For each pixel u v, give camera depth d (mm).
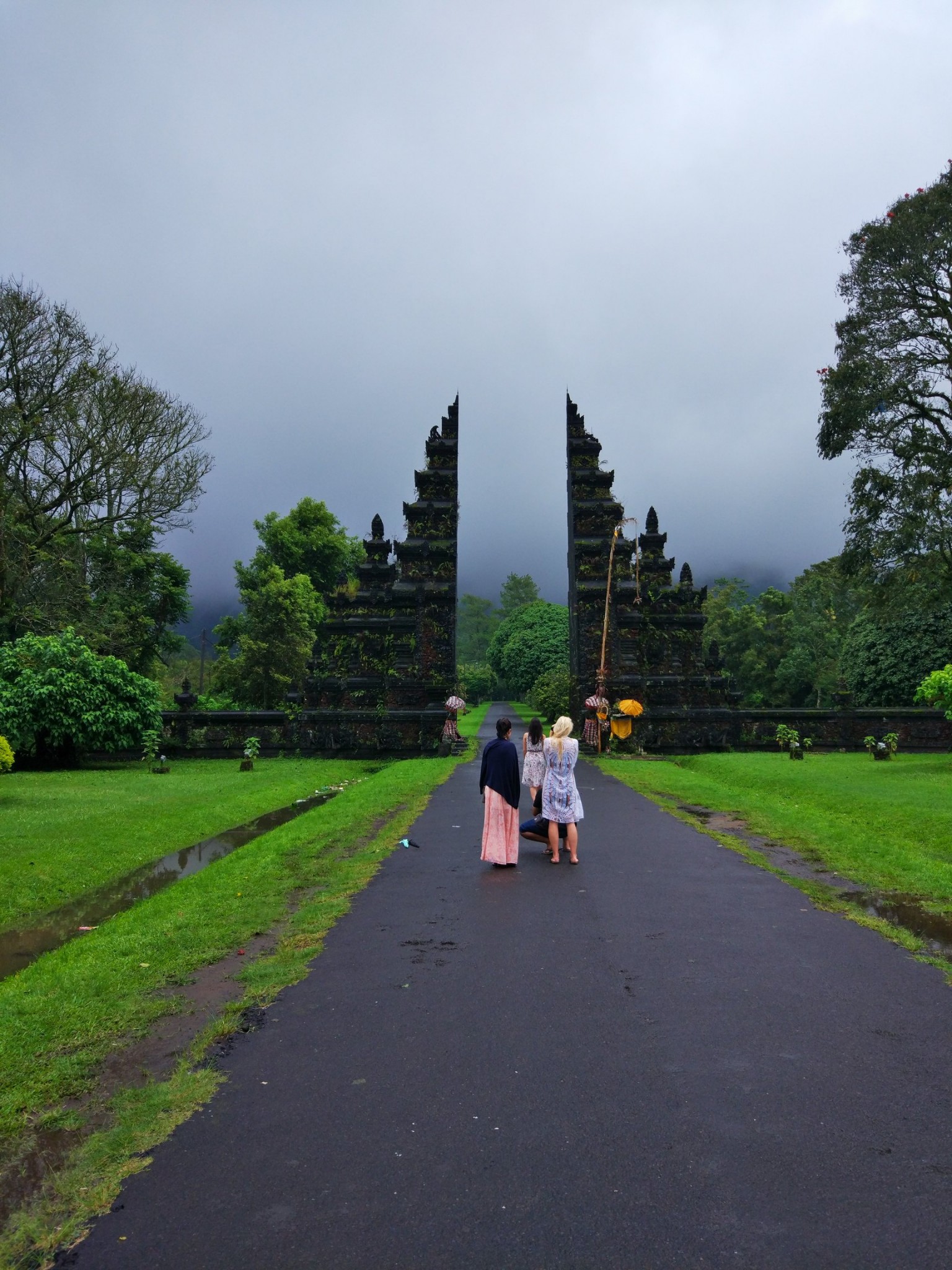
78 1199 3172
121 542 35938
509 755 9234
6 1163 3463
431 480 32938
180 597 40469
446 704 27938
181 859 11375
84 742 22516
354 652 30906
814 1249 2812
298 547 59281
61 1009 5125
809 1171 3270
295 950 6230
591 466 33000
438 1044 4520
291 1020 4902
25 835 11469
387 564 32531
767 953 6086
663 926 6793
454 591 31000
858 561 23719
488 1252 2812
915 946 6203
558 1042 4523
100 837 11664
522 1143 3496
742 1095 3910
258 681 45719
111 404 30094
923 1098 3871
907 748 29406
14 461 28656
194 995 5383
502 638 95938
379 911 7348
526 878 8664
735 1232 2900
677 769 21906
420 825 12383
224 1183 3252
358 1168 3336
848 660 36188
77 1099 4004
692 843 10758
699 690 30203
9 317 27844
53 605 29156
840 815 13008
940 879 8328
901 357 23078
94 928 7613
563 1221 2975
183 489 32812
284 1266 2770
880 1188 3158
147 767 24969
